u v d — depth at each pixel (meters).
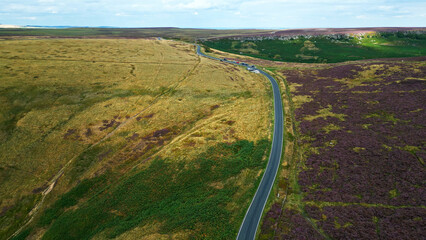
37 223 42.72
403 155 47.25
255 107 80.19
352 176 44.62
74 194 47.47
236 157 55.44
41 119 64.50
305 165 51.06
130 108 75.62
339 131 60.38
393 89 79.81
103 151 57.91
